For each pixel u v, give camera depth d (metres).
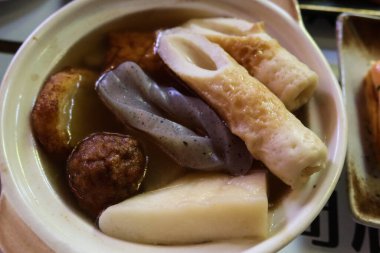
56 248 0.14
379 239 0.20
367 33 0.26
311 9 0.26
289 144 0.15
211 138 0.17
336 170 0.16
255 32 0.20
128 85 0.19
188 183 0.17
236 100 0.16
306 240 0.19
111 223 0.16
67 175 0.17
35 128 0.17
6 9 0.24
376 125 0.22
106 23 0.20
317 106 0.19
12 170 0.16
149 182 0.17
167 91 0.18
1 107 0.17
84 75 0.19
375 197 0.20
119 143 0.17
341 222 0.20
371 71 0.24
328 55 0.25
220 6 0.21
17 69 0.18
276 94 0.18
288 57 0.18
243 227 0.15
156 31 0.21
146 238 0.16
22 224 0.16
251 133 0.16
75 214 0.16
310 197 0.16
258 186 0.16
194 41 0.19
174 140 0.17
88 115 0.19
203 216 0.15
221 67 0.18
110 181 0.16
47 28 0.19
